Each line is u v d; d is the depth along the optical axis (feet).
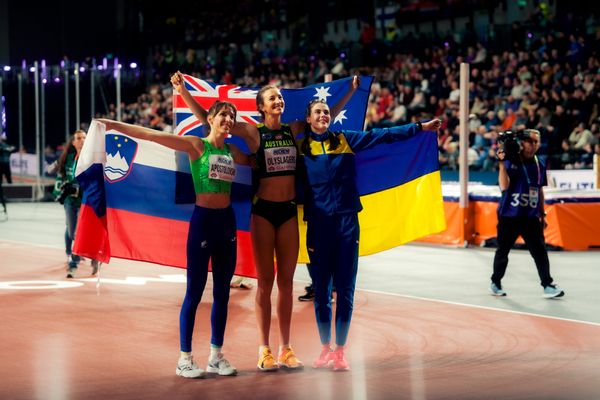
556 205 50.03
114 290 35.83
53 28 114.52
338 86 29.25
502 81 76.48
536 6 84.33
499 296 34.22
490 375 21.77
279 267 22.47
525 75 74.49
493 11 87.40
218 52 107.24
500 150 33.50
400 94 81.10
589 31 81.05
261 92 22.24
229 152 21.93
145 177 25.18
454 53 83.76
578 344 25.40
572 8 82.07
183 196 25.32
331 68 91.66
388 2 95.66
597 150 64.54
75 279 39.14
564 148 66.69
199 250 21.52
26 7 112.98
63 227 66.13
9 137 112.06
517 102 72.69
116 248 25.18
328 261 22.40
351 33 99.96
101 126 23.63
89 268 43.04
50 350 24.63
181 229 25.66
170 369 22.40
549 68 73.61
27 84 112.27
